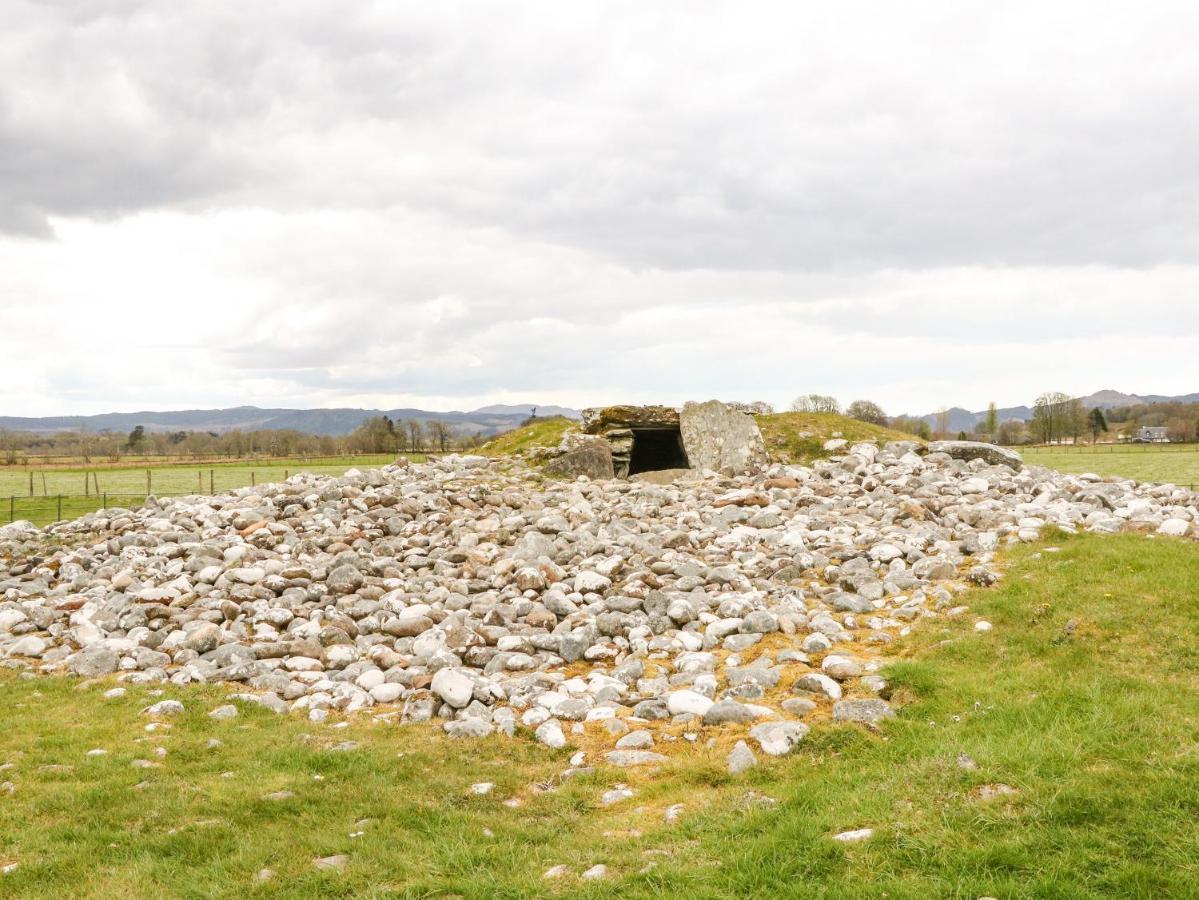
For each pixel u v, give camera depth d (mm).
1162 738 7961
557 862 7125
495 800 8445
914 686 9906
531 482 26562
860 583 13891
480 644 12641
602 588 14789
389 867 7051
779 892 6262
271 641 13391
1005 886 5969
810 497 21391
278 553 18188
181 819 8008
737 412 28547
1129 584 11805
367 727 10484
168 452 96938
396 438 99188
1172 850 6207
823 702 9930
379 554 18125
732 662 11445
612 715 10273
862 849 6699
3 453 90375
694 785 8477
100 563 18656
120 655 13117
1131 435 112750
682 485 25438
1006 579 13008
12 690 11945
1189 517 16672
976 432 114812
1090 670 9805
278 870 7066
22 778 8891
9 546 20469
